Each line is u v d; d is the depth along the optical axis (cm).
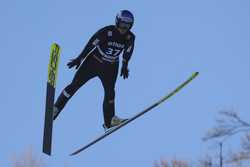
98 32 2986
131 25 2975
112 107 3047
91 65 3020
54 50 2938
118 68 3044
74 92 3041
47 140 2920
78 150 3070
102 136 3053
